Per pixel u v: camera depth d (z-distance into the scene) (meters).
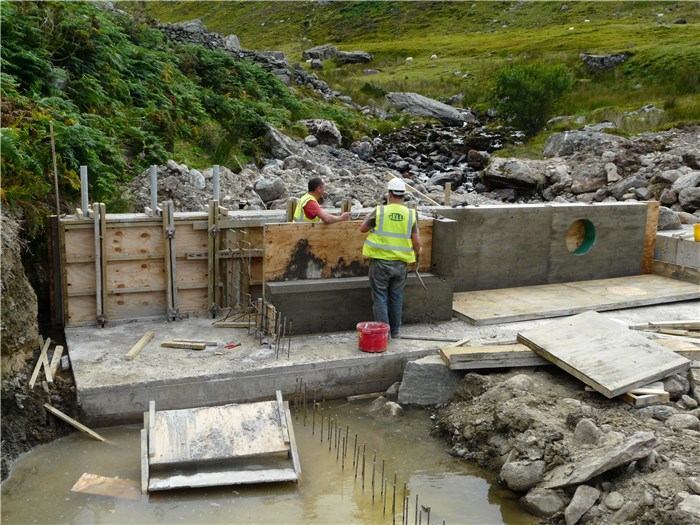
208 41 29.00
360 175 16.61
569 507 5.38
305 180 15.44
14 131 9.52
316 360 7.47
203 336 8.09
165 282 8.55
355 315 8.48
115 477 5.98
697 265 10.48
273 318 7.82
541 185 18.56
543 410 6.45
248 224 8.73
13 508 5.51
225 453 5.99
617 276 10.90
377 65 41.31
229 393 7.13
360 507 5.70
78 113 12.73
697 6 48.50
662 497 5.14
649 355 7.01
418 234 7.95
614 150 19.12
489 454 6.39
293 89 27.05
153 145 13.98
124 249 8.30
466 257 9.80
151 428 6.09
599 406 6.62
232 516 5.52
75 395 6.80
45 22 14.21
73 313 8.27
